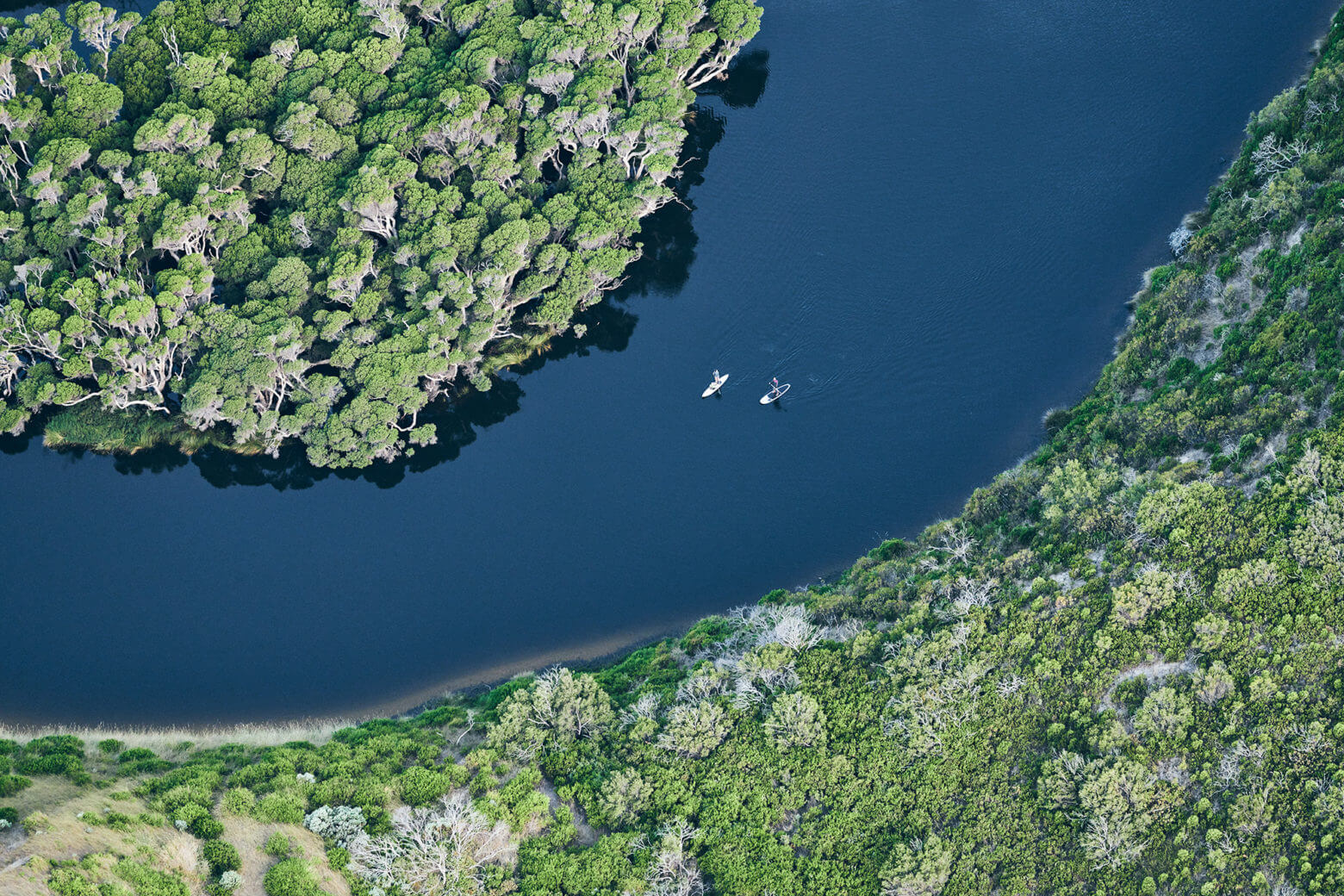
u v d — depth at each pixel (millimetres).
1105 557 91062
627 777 84875
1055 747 83688
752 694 88812
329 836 81875
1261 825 77875
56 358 109812
